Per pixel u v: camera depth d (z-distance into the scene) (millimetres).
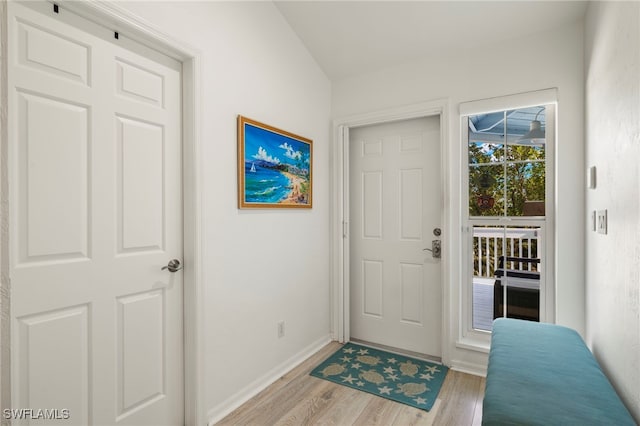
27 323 1266
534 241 2299
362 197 3037
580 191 2074
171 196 1760
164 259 1729
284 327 2471
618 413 1061
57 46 1327
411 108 2664
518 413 1064
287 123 2508
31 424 1272
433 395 2119
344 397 2109
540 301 2275
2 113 1179
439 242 2668
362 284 3045
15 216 1231
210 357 1884
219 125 1942
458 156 2494
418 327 2781
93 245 1445
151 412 1680
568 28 2113
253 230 2199
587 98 1951
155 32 1587
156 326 1701
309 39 2631
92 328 1449
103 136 1475
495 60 2352
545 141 2258
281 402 2062
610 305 1415
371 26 2418
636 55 1099
